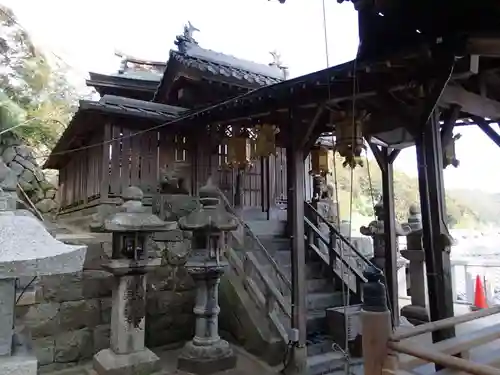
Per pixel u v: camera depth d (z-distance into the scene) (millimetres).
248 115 5730
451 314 3486
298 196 5055
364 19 3584
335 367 4969
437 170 3611
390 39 3461
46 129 13086
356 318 5434
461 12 3033
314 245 7352
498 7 2852
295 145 5078
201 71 7441
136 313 4664
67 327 5156
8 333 2297
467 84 4141
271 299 5398
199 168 7684
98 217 6605
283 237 7738
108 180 6820
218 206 5109
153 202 7000
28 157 11914
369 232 7344
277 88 4730
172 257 6324
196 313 4973
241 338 5652
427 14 3207
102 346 5367
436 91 3322
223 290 6133
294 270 4941
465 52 2986
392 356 2625
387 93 3955
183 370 4816
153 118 6926
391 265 6148
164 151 7469
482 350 4672
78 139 8297
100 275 5523
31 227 2361
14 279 2348
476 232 14672
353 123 4078
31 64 13461
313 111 5016
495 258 9750
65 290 5215
